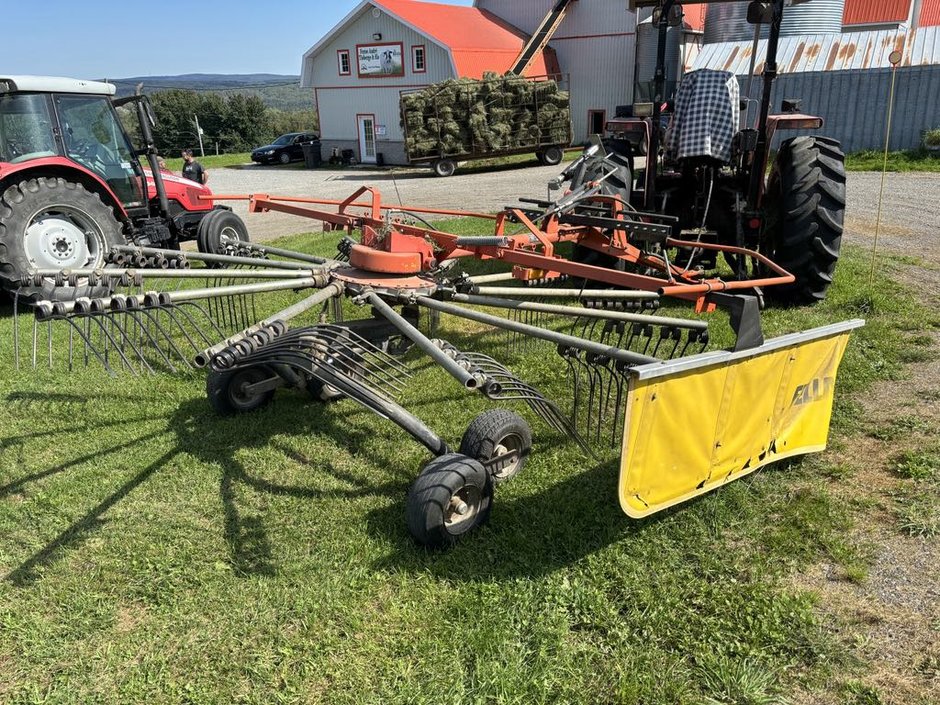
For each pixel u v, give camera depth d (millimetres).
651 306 4941
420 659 2512
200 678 2488
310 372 3324
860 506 3270
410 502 3027
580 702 2311
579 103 28828
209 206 9625
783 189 5926
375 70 27828
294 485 3668
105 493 3646
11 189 6609
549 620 2658
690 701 2301
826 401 3576
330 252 9156
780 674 2400
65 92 7562
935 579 2789
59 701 2418
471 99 21250
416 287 4086
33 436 4293
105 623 2756
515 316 6148
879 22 21812
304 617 2740
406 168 26141
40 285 3609
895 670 2385
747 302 2992
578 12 27672
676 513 3252
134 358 5469
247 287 3609
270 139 59094
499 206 13711
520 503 3406
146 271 3793
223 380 4324
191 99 56094
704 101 5742
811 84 18109
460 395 4688
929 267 7188
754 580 2820
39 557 3176
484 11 31703
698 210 6688
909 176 14789
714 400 2967
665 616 2654
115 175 8180
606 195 5547
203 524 3367
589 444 3928
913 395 4293
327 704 2359
